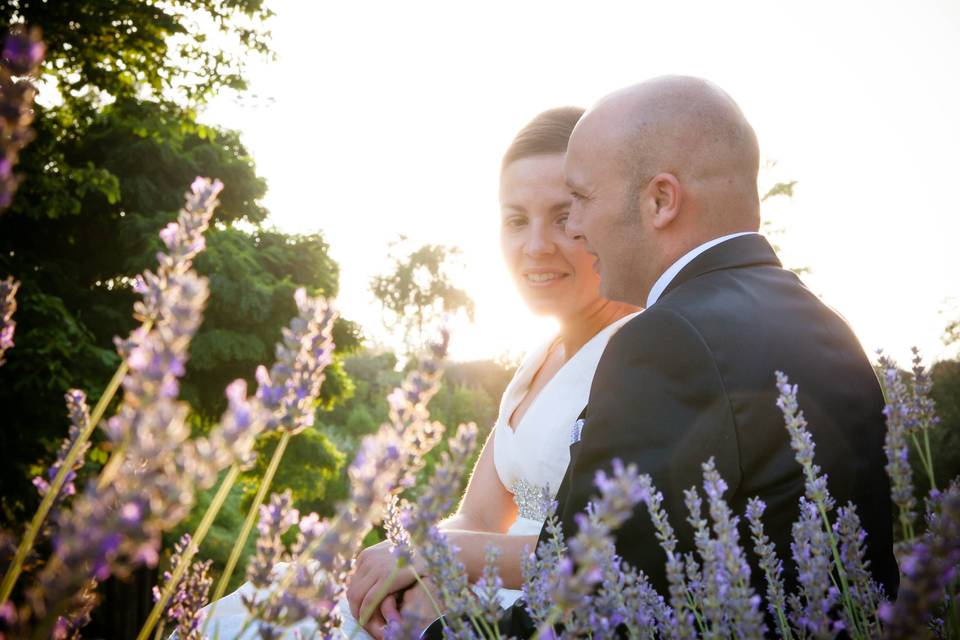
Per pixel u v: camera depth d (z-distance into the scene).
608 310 2.33
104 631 11.84
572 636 0.89
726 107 1.60
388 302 36.03
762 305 1.37
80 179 14.18
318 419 30.47
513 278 2.36
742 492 1.23
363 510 0.68
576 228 1.71
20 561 0.67
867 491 1.32
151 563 0.54
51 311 13.12
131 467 0.57
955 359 9.41
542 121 2.30
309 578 0.73
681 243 1.57
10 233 17.14
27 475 11.58
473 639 1.04
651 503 1.09
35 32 0.57
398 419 0.77
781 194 17.11
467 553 1.68
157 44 14.35
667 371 1.27
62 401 11.98
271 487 19.56
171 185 20.00
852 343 1.44
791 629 1.09
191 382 18.34
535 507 2.16
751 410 1.23
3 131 0.57
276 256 20.67
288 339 0.78
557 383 2.19
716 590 0.88
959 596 0.89
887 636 0.64
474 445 0.80
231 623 1.53
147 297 0.70
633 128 1.58
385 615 1.57
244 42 14.82
